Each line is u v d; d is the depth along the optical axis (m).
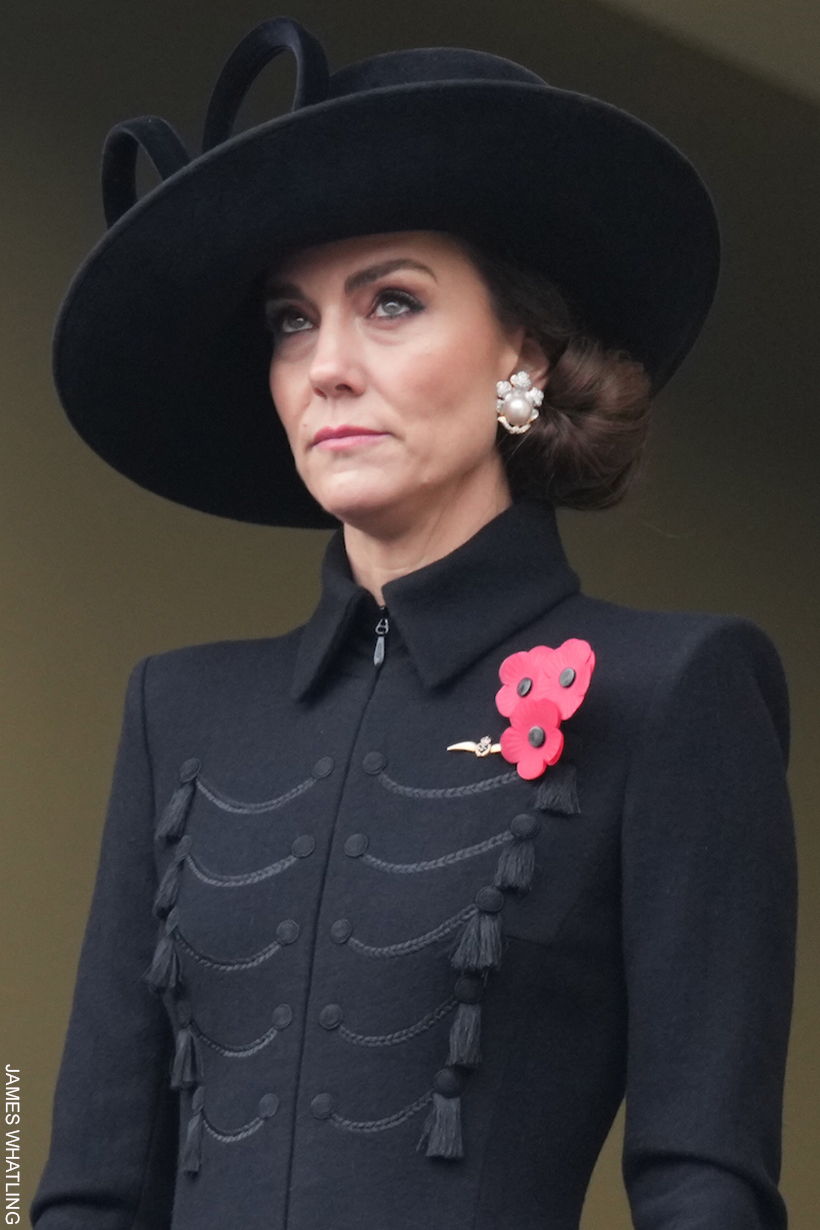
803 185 17.53
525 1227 6.04
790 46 15.93
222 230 6.81
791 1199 17.28
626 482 7.43
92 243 14.27
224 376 7.77
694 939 6.14
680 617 6.68
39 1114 13.20
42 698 13.64
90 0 14.36
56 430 13.99
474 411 6.82
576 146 6.68
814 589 18.91
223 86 7.19
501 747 6.39
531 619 6.87
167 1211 7.09
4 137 13.93
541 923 6.16
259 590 14.91
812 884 18.17
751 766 6.41
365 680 6.95
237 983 6.45
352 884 6.36
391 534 6.94
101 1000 7.18
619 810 6.30
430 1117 6.00
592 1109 6.28
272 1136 6.20
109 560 14.12
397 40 15.39
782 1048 6.25
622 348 7.63
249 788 6.88
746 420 18.52
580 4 15.37
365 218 6.66
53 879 13.52
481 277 6.89
